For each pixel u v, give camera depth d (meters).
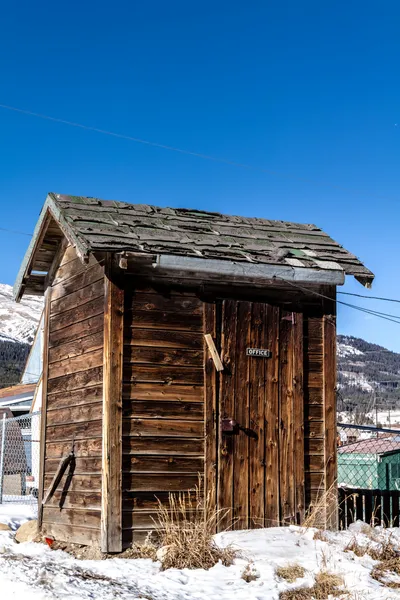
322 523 10.33
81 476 10.09
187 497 9.63
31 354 31.94
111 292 9.63
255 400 10.22
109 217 10.40
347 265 10.85
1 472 15.68
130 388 9.56
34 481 20.67
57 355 11.27
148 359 9.71
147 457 9.50
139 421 9.53
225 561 8.52
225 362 10.09
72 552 9.73
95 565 8.53
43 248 11.70
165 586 7.65
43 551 9.62
